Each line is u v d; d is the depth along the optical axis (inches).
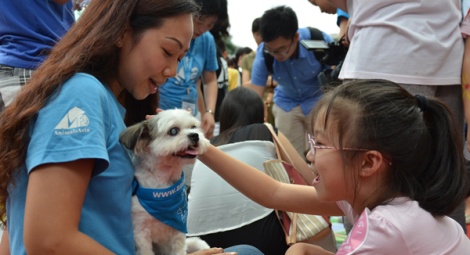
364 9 95.3
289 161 107.9
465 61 92.7
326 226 97.6
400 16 91.9
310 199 75.7
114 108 61.0
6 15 86.4
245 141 106.3
